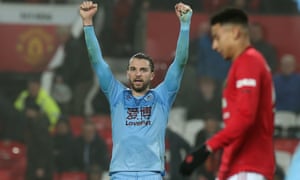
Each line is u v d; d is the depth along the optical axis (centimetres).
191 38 3541
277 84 3509
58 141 3347
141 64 1731
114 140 1728
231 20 1475
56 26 3581
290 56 3575
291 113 3491
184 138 3291
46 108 3425
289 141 3409
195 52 3506
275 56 3553
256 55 1448
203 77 3466
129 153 1706
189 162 1380
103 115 3438
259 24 3588
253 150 1449
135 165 1700
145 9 3578
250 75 1420
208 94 3434
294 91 3503
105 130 3378
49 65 3550
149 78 1738
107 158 3328
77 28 3578
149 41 3562
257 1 3659
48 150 3334
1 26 3575
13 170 3312
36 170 3319
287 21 3606
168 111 1748
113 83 1748
